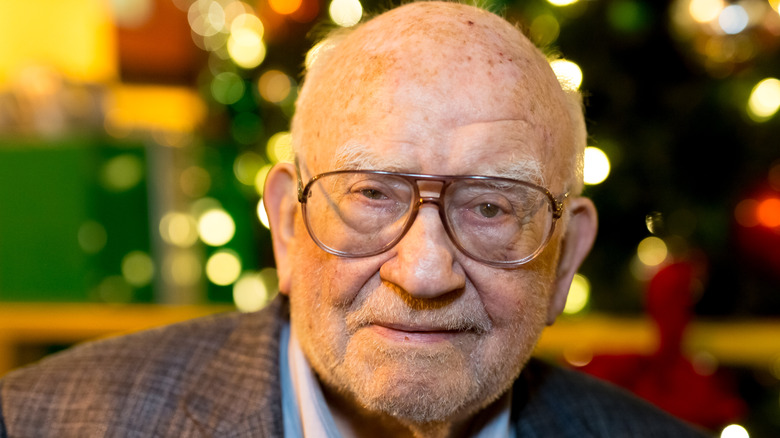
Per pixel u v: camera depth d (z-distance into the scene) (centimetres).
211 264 204
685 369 153
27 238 184
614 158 174
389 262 87
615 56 172
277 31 184
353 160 87
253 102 195
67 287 184
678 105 172
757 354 173
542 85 94
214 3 203
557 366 126
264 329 111
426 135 86
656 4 169
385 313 87
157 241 191
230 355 109
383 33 93
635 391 155
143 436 101
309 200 93
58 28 218
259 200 202
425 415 88
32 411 105
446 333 89
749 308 189
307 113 97
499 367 92
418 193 86
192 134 206
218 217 201
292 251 101
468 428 109
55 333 186
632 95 172
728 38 161
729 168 177
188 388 105
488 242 89
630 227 183
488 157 87
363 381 89
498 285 89
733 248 177
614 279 185
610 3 167
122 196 187
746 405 185
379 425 104
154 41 235
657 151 173
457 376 88
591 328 179
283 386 108
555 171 94
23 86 190
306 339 96
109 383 106
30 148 183
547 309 99
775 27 159
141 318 185
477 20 95
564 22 169
